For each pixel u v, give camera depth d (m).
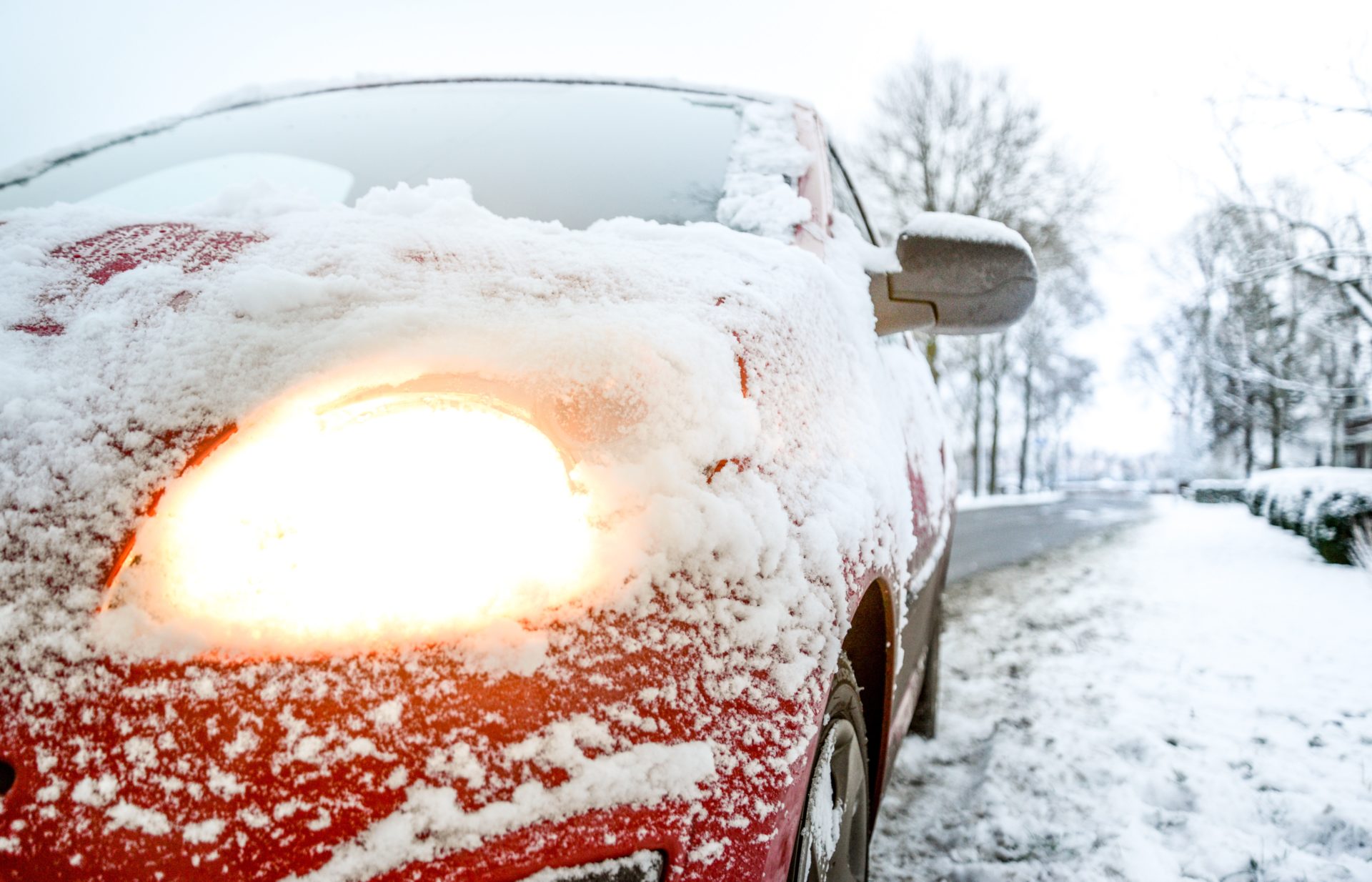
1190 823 2.51
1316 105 7.23
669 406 0.95
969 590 6.84
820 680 1.01
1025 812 2.59
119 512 0.81
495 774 0.77
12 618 0.77
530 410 0.89
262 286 0.98
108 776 0.73
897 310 1.83
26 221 1.20
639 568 0.87
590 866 0.79
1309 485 9.48
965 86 30.75
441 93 2.46
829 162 2.29
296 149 2.21
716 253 1.35
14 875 0.72
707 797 0.85
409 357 0.91
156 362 0.91
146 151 2.39
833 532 1.11
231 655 0.76
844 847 1.44
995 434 46.59
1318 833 2.44
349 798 0.74
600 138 2.09
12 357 0.93
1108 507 25.19
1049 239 31.59
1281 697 3.56
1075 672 4.08
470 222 1.29
